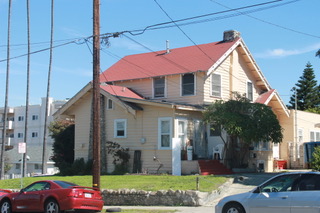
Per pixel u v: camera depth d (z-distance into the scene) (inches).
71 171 1144.2
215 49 1257.4
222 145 1093.8
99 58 738.2
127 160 1084.5
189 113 1087.6
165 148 1036.5
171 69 1219.9
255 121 992.9
